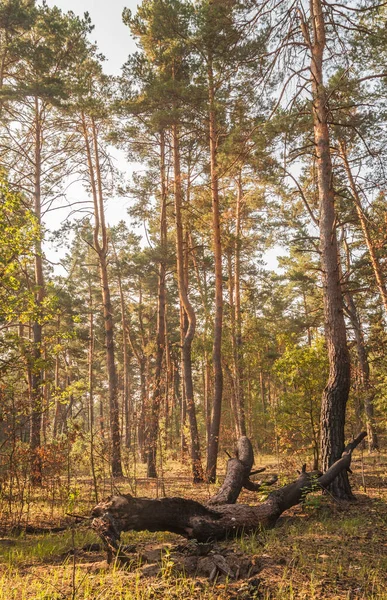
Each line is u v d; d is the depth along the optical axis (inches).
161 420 556.4
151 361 1740.9
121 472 669.9
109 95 814.5
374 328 994.7
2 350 483.2
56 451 416.8
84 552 269.6
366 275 842.2
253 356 1037.8
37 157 764.6
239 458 433.1
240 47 517.3
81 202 821.2
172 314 1812.3
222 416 1256.2
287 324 1157.7
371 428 843.4
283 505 325.1
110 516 245.3
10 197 465.7
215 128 700.0
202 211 818.2
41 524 368.2
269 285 1519.4
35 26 717.3
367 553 234.7
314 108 450.6
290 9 480.1
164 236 868.0
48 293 1261.1
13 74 756.0
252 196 939.3
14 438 398.9
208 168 818.8
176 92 659.4
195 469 618.8
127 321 1779.0
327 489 392.2
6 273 470.0
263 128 445.7
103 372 2059.5
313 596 181.2
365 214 505.4
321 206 455.8
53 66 750.5
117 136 778.8
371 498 395.5
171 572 209.3
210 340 1040.8
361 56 480.7
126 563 229.1
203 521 269.4
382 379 800.3
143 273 1387.8
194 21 643.5
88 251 1569.9
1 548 280.2
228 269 1153.4
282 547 247.6
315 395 548.7
